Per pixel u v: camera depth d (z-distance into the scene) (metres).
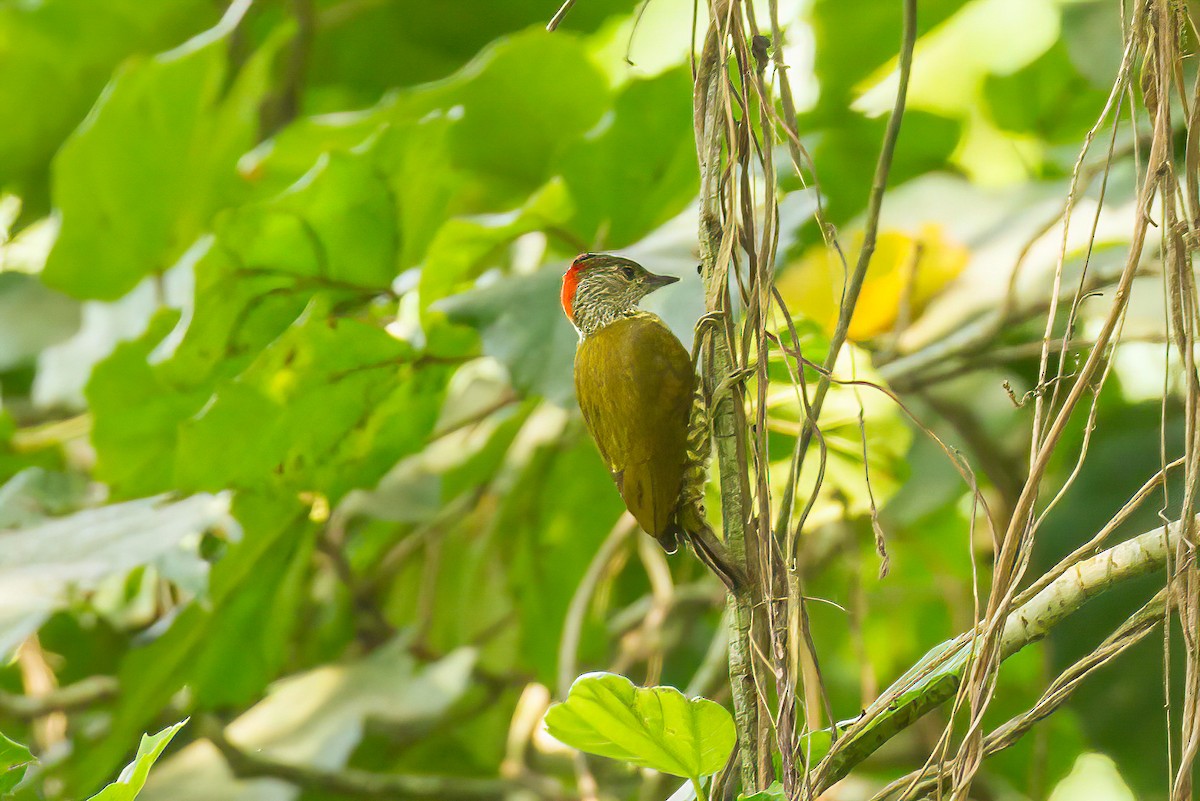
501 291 8.88
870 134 11.71
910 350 10.61
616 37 14.19
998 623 4.58
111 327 13.20
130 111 12.02
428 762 13.17
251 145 12.64
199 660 10.69
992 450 10.97
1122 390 10.62
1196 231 4.60
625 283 8.20
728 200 5.19
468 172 11.89
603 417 7.51
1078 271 9.70
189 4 14.99
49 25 14.80
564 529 11.89
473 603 12.44
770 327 6.98
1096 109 12.12
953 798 4.58
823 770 4.73
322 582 12.85
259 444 9.31
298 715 11.40
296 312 9.70
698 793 5.00
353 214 9.25
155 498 9.77
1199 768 9.20
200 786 11.07
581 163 9.90
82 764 10.64
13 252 15.39
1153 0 4.67
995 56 12.39
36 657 12.36
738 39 5.18
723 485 5.26
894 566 12.48
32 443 11.97
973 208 11.01
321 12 14.66
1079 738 12.09
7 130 15.41
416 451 9.85
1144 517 9.75
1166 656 4.57
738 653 5.12
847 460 9.02
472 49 14.95
